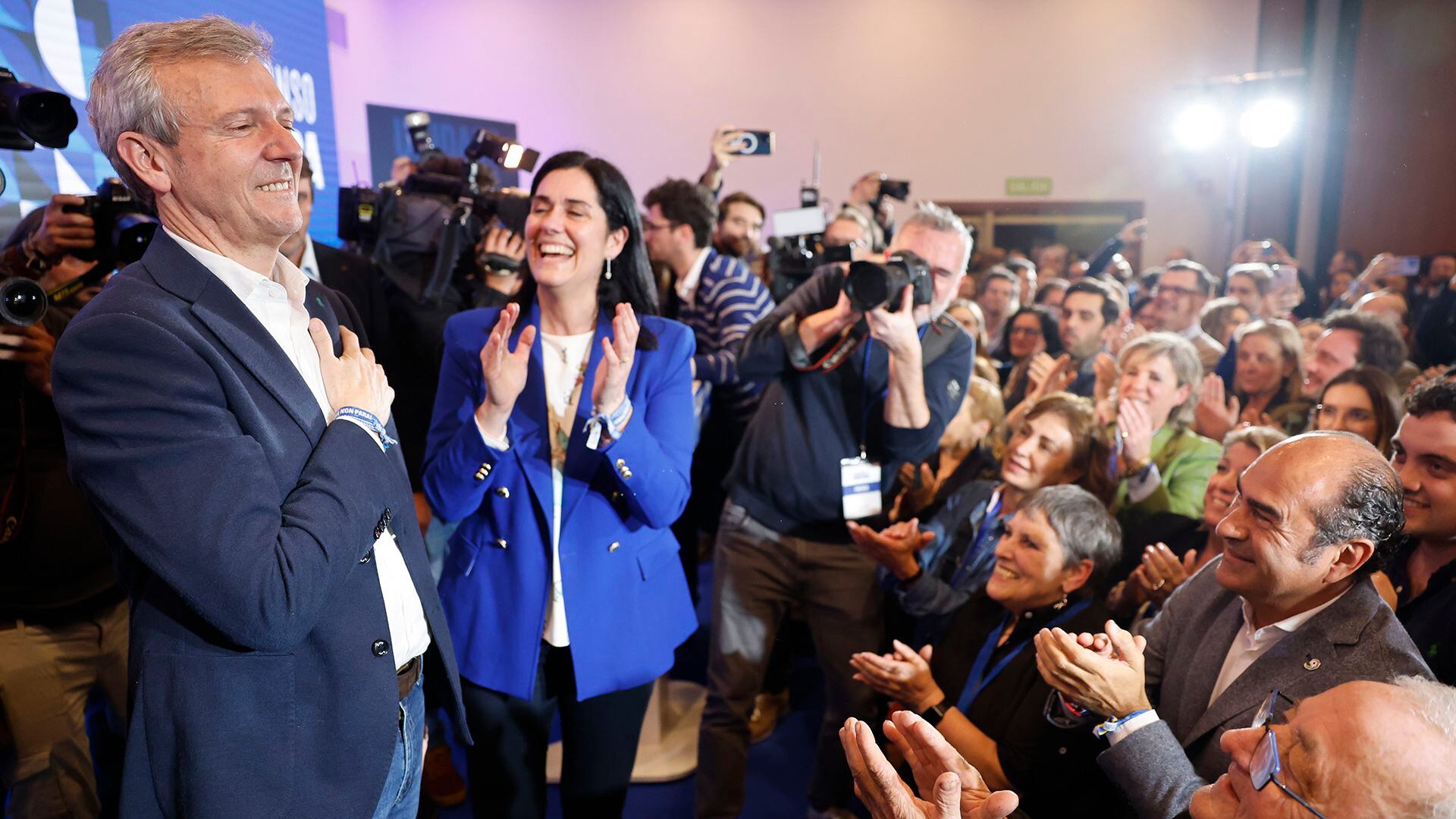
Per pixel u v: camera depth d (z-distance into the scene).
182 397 0.96
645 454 1.55
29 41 2.43
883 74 8.35
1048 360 3.15
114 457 0.93
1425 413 1.49
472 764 1.68
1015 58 8.15
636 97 8.59
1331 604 1.26
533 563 1.60
